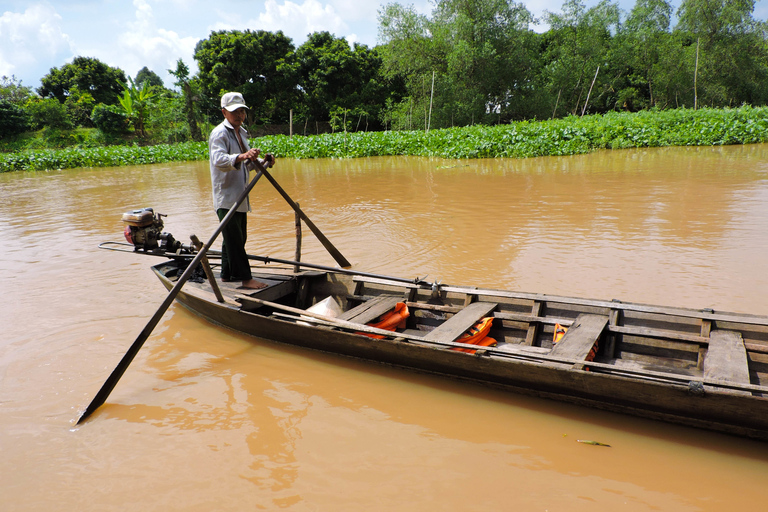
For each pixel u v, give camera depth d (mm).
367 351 3561
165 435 2949
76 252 7070
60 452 2822
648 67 37938
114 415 3166
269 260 4777
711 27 35938
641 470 2531
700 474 2484
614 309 3432
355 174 15328
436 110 32062
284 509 2340
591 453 2672
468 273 5488
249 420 3072
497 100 35156
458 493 2404
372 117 40375
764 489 2373
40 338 4246
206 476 2592
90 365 3791
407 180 13180
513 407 3117
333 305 4141
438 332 3400
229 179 4457
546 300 3641
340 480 2521
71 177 19234
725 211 7664
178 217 9414
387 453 2721
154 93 45000
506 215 8219
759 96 38156
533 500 2348
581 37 34812
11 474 2650
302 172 16766
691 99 37250
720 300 4426
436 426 2953
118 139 38594
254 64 38938
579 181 11414
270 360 3848
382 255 6336
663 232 6703
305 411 3154
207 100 39062
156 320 3570
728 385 2447
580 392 2914
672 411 2699
